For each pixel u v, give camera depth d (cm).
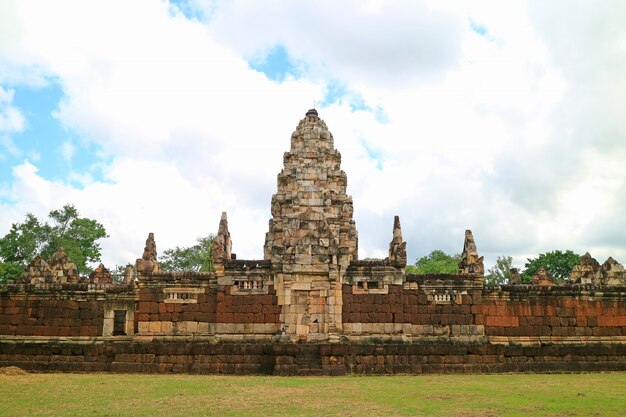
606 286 3991
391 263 3784
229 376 3316
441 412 1817
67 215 7950
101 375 3359
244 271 3756
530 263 8312
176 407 1930
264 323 3688
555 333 3900
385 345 3575
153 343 3659
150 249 3925
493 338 3825
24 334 3853
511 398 2181
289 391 2420
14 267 6869
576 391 2438
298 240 3766
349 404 2011
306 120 5078
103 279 4775
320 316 3681
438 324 3784
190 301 3766
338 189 4916
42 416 1731
